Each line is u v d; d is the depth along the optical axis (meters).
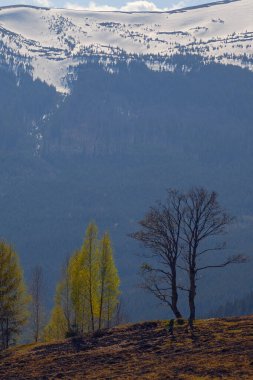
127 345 58.72
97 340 63.06
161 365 49.41
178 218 71.25
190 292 66.62
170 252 68.56
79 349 60.66
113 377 47.84
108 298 80.06
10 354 64.62
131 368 50.00
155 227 69.56
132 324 67.31
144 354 54.19
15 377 52.81
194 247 67.69
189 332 59.53
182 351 53.00
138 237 69.94
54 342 66.31
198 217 69.75
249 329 57.50
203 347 53.16
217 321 63.19
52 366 55.16
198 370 46.22
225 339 54.88
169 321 65.75
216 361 48.03
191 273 67.12
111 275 80.25
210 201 72.25
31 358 60.19
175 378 44.91
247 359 47.25
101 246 80.50
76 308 80.06
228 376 43.59
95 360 54.88
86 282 79.62
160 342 57.50
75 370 52.31
